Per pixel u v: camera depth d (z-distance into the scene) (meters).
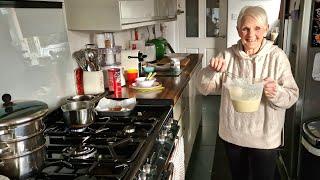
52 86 1.69
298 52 2.22
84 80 1.93
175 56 3.58
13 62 1.38
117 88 2.04
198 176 2.72
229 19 4.53
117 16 1.83
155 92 2.05
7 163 0.99
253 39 1.68
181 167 1.99
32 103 1.10
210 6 4.99
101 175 1.02
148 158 1.27
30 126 1.01
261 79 1.64
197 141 3.42
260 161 1.84
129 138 1.32
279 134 1.81
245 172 1.99
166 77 2.54
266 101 1.72
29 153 1.03
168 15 3.48
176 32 5.17
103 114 1.66
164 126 1.58
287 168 2.62
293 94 1.69
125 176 1.02
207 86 1.86
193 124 3.16
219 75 1.85
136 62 2.39
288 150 2.59
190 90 2.84
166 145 1.54
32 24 1.50
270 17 4.35
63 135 1.41
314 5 2.10
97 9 1.84
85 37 2.15
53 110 1.68
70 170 1.10
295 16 2.34
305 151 2.23
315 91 2.27
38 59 1.56
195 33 5.14
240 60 1.77
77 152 1.21
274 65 1.71
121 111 1.65
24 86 1.46
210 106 4.68
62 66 1.79
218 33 5.08
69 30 1.92
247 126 1.79
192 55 3.72
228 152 1.95
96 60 1.99
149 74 2.42
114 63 2.24
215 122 4.00
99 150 1.25
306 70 2.24
